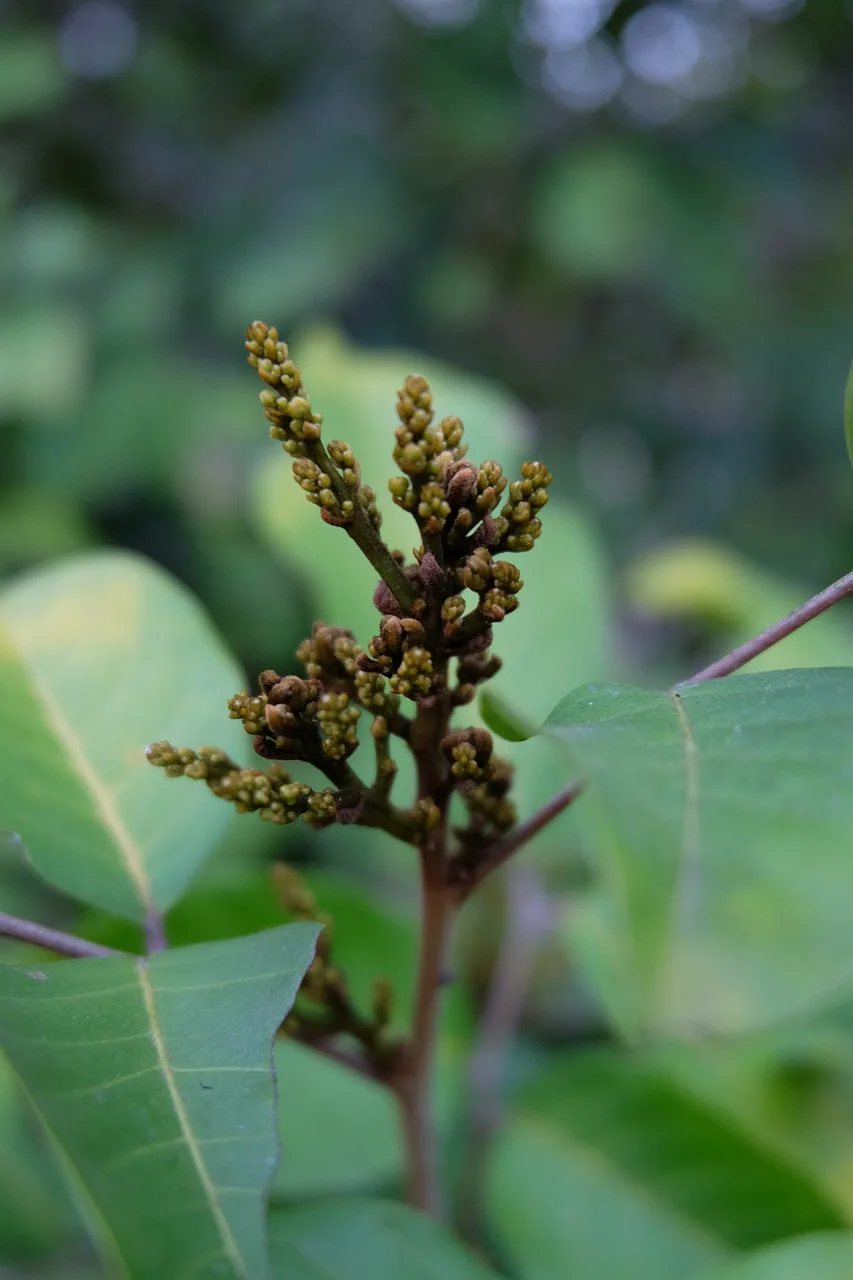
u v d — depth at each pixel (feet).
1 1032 1.28
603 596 1.98
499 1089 1.86
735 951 1.18
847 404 1.44
